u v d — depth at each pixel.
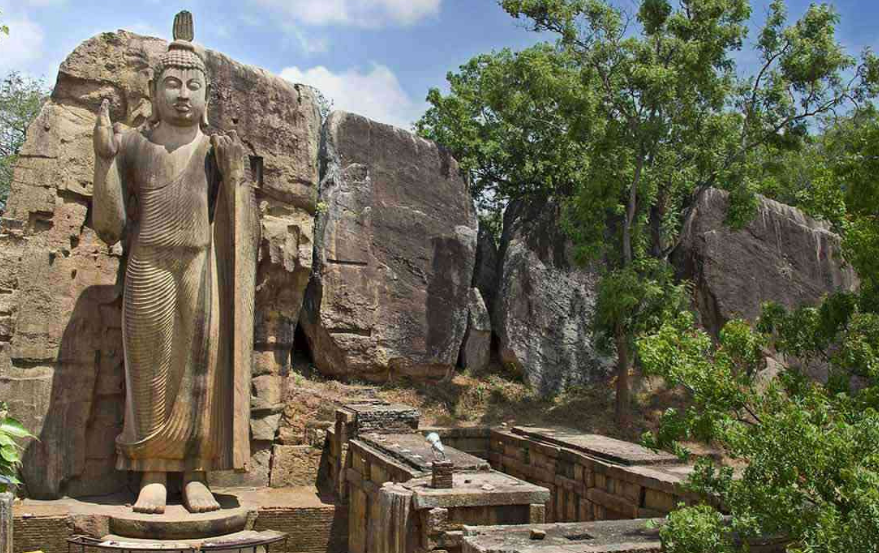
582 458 16.48
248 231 16.12
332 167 22.62
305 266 19.53
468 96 28.36
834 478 8.96
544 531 10.59
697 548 9.34
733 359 11.92
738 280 25.38
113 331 17.47
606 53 21.38
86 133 17.64
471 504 12.07
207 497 15.59
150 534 14.66
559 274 24.91
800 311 12.78
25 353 16.48
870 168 12.03
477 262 26.19
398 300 22.98
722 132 21.70
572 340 24.73
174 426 15.38
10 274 16.64
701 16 21.02
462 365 24.86
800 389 11.57
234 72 19.02
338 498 17.55
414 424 17.89
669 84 20.62
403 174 23.47
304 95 20.02
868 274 11.74
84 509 15.34
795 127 22.03
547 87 21.42
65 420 16.62
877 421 8.98
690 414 10.97
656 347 11.01
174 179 15.62
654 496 14.24
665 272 22.02
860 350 11.76
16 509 15.27
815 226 26.94
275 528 16.66
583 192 22.02
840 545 8.23
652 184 22.55
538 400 23.98
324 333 22.12
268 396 19.05
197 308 15.58
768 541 10.70
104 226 15.52
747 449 9.59
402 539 11.95
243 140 19.06
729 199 22.91
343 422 17.77
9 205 16.91
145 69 18.11
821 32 21.36
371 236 22.83
